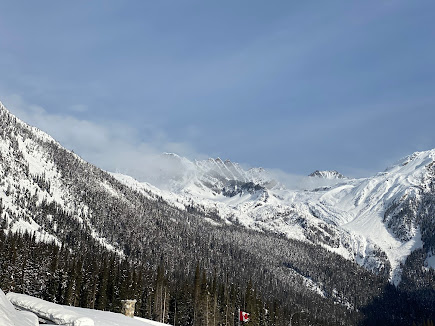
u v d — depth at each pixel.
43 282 115.19
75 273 110.88
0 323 16.78
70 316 26.00
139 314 114.00
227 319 121.25
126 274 121.69
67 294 104.88
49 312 26.75
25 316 21.25
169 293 120.62
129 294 111.12
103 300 107.81
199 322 109.50
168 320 117.06
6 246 121.06
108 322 33.94
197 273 116.62
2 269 109.06
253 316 117.50
